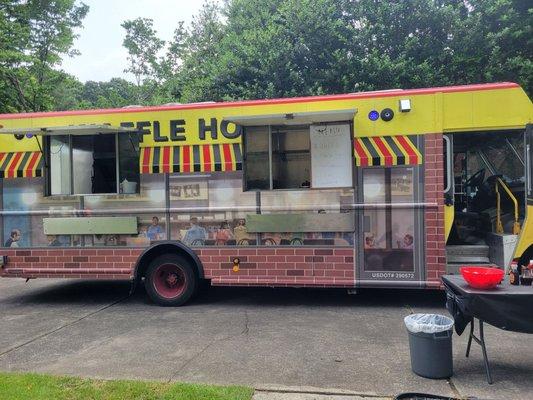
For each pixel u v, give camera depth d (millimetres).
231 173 6742
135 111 6961
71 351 5105
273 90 12852
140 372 4414
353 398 3787
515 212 6375
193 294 7012
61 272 7180
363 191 6434
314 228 6543
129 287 8711
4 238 7332
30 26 18641
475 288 4129
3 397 3781
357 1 13141
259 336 5461
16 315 6785
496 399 3742
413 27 12672
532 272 4449
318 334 5492
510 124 6133
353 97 6434
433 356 4129
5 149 7301
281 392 3900
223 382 4137
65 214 7148
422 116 6289
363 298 7230
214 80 14141
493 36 11875
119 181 7031
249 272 6727
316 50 12977
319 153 6555
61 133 7055
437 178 6254
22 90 17531
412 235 6332
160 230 6938
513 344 5035
